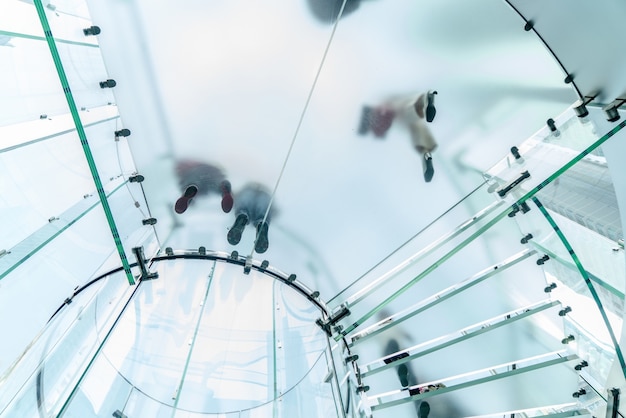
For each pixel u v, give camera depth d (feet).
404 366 12.60
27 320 8.33
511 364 11.00
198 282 14.99
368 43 12.00
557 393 10.17
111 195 10.63
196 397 12.39
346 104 12.86
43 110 8.25
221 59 11.98
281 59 12.16
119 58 11.47
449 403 12.01
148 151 12.86
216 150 13.30
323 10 11.41
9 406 7.82
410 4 11.24
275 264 15.85
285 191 14.20
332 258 15.28
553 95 11.85
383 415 12.54
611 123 6.22
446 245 11.53
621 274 6.51
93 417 9.92
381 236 14.67
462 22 11.40
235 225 14.14
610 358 7.74
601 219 6.57
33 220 7.91
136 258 13.17
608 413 7.50
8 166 7.34
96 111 10.20
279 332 14.52
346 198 14.29
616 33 5.62
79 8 9.82
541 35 6.95
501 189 9.58
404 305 13.41
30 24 7.63
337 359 13.29
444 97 12.60
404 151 13.43
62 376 9.37
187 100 12.36
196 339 13.61
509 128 12.67
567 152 7.41
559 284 9.13
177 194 13.79
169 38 11.53
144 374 12.10
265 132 13.12
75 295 10.22
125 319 12.77
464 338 11.29
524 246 9.89
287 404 12.92
